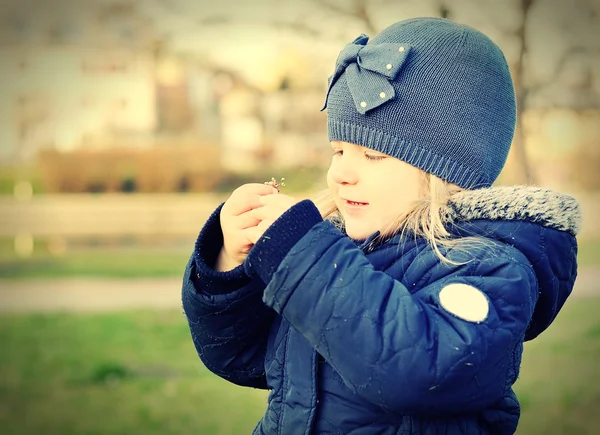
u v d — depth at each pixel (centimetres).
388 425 139
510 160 877
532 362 579
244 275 150
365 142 154
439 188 153
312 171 1652
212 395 501
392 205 153
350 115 156
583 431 436
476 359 126
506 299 134
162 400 492
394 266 146
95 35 1705
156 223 1391
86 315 762
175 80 1697
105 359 593
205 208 1461
